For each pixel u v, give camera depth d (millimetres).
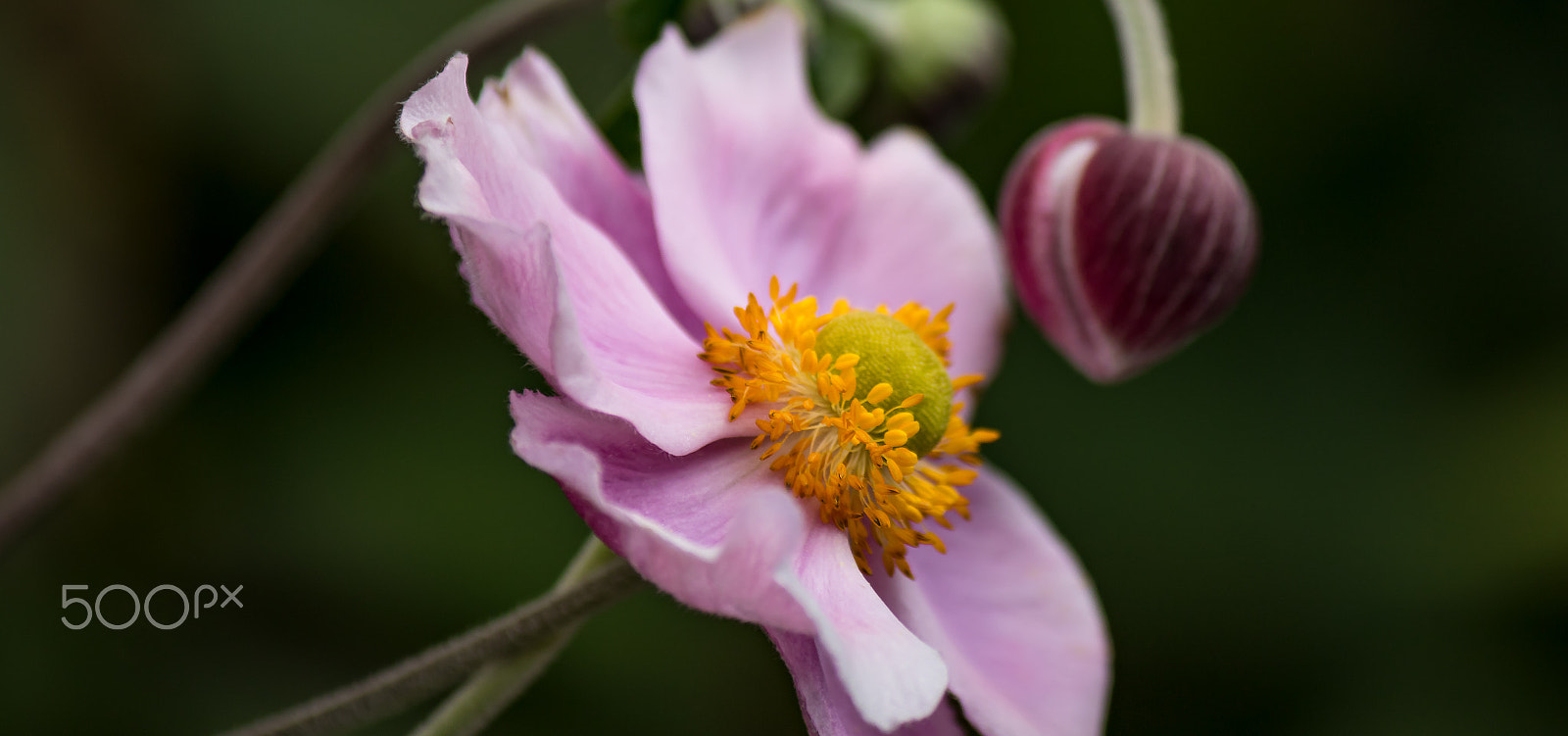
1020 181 175
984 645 174
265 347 226
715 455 161
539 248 149
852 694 148
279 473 225
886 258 180
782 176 178
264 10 227
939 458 173
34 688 217
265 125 228
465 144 152
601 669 224
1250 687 232
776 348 163
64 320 227
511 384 225
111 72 228
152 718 218
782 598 150
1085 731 174
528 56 166
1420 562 232
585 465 150
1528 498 230
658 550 151
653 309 164
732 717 225
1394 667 231
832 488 161
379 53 228
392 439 225
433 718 161
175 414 224
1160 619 232
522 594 223
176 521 224
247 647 222
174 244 231
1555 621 229
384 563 222
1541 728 228
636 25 187
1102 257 172
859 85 199
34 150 228
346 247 226
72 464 191
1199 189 171
